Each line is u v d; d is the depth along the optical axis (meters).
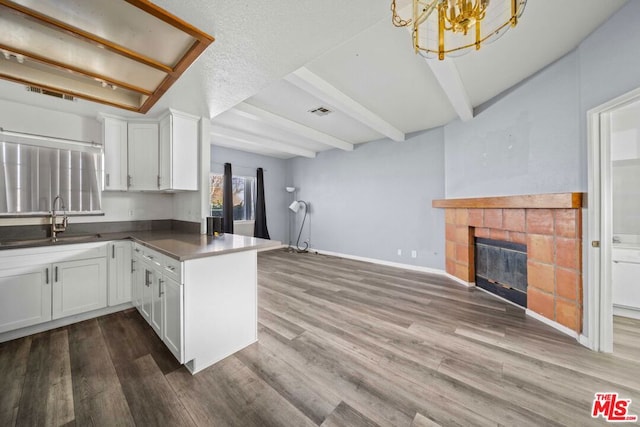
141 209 3.27
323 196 6.13
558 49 2.16
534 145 2.55
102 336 2.17
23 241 2.36
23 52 1.51
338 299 3.07
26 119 2.49
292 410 1.39
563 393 1.50
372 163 5.15
